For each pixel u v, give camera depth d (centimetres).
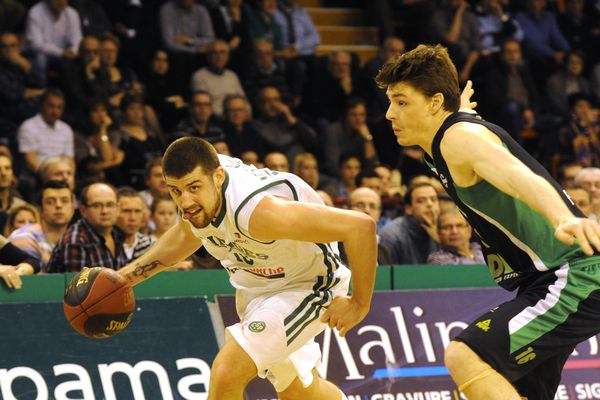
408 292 1263
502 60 2458
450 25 2530
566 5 2797
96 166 1827
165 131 2212
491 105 2414
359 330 1224
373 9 2708
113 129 1988
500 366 776
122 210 1385
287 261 874
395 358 1227
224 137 2070
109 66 2131
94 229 1309
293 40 2484
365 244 809
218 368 863
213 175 806
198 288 1200
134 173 1969
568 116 2448
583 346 1267
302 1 2816
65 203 1408
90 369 1119
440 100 792
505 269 820
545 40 2666
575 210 769
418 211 1484
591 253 653
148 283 1183
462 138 753
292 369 927
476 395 771
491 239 805
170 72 2273
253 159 1909
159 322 1161
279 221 796
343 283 912
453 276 1297
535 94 2489
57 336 1119
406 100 795
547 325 777
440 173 788
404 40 2711
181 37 2302
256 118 2208
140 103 2009
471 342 779
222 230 834
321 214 802
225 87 2230
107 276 884
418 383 1225
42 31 2150
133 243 1400
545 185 695
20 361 1098
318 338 1201
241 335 870
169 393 1138
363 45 2762
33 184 1819
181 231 915
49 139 1923
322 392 964
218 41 2225
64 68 2075
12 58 2041
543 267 790
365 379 1206
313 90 2358
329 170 2133
